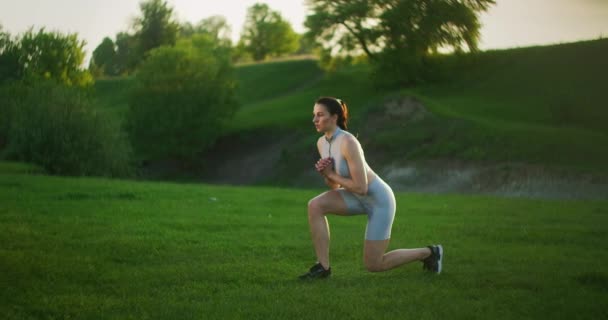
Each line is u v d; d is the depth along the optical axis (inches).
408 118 1899.6
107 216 425.7
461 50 2359.7
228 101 2320.4
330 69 2593.5
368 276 254.1
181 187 710.5
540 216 509.7
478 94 2223.2
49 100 1235.9
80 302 200.5
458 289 230.4
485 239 373.1
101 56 4392.2
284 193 693.9
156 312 191.2
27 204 474.6
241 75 3388.3
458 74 2475.4
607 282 243.8
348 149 233.3
